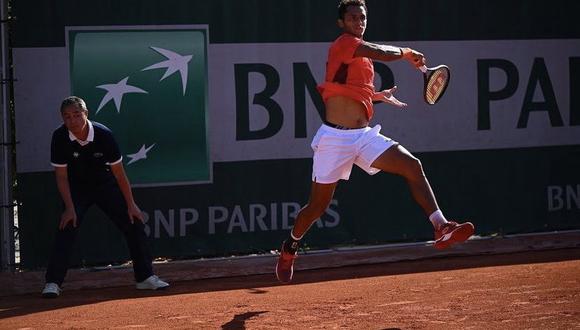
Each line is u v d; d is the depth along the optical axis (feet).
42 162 45.83
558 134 54.80
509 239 51.98
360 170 50.88
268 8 49.29
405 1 51.65
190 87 48.16
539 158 54.39
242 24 48.88
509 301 34.45
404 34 51.65
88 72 46.57
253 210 49.29
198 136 48.29
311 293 38.27
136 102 47.34
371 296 36.68
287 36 49.62
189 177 48.19
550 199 54.60
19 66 45.34
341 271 45.91
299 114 49.93
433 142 52.31
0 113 44.29
